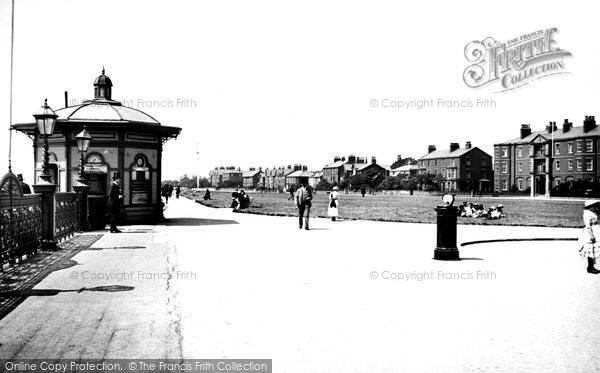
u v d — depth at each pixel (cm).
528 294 851
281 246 1524
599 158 8625
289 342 569
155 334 595
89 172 2303
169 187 7906
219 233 1970
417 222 2636
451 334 606
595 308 747
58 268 1087
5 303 749
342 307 741
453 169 11475
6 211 1038
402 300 794
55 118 1393
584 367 496
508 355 530
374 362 505
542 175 9488
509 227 2330
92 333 598
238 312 703
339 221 2734
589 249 1088
